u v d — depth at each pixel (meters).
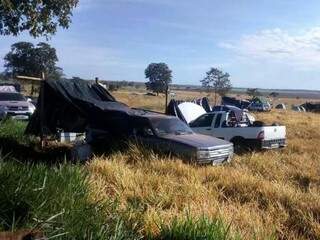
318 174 12.59
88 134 15.02
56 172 6.79
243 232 7.03
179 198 8.86
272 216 8.55
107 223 6.07
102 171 10.24
